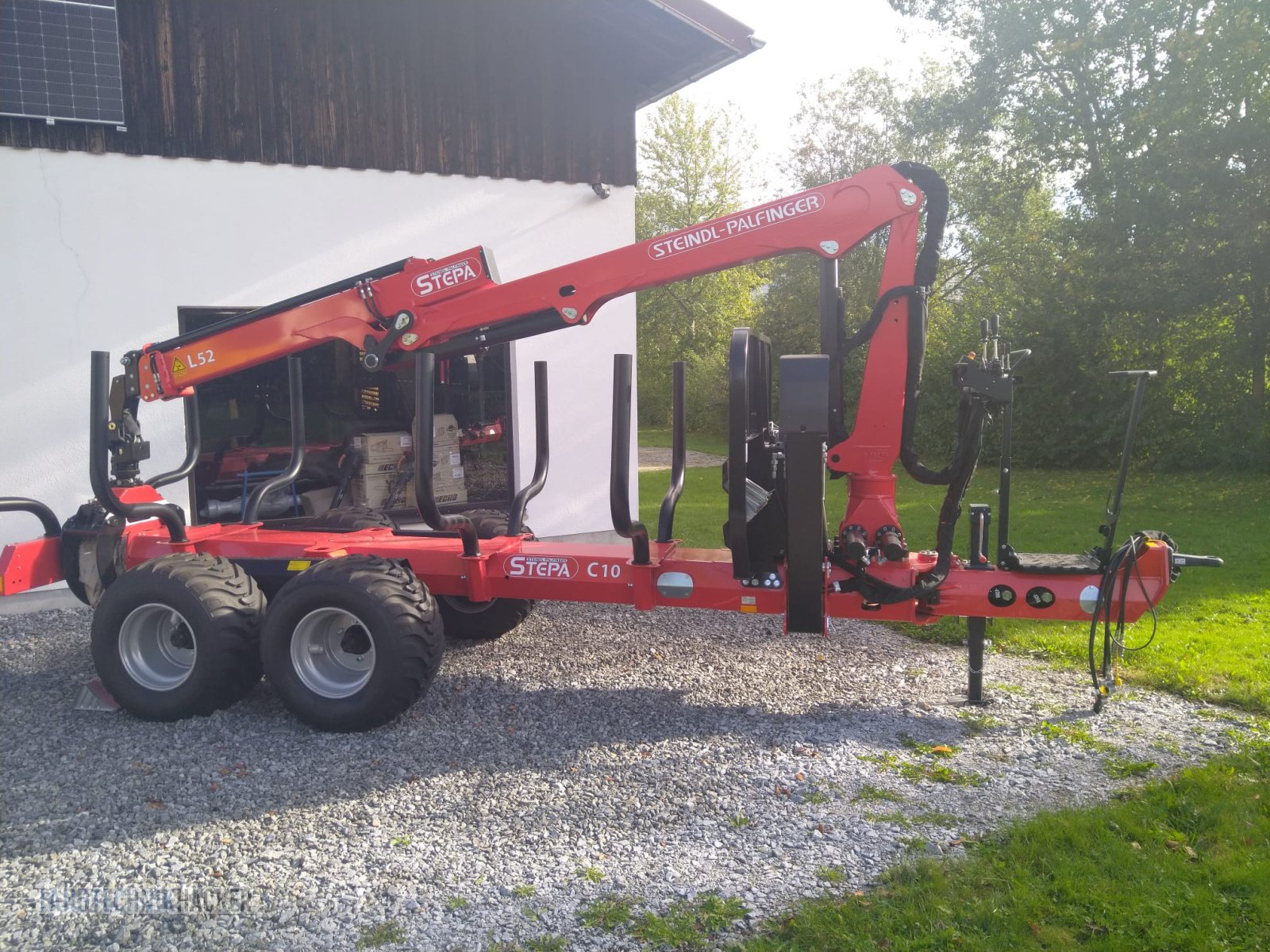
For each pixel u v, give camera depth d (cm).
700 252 477
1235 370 1566
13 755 438
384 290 520
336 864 337
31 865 339
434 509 469
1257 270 1471
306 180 779
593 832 360
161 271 739
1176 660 554
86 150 710
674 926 296
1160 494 1387
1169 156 1562
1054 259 1945
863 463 464
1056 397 1770
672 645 611
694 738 452
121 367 732
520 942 290
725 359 3011
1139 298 1564
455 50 820
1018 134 2055
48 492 716
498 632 618
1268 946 279
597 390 875
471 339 517
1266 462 1521
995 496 1398
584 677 548
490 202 841
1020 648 594
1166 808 364
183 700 476
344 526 627
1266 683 511
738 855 340
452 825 367
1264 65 1548
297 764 427
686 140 3825
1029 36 1908
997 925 291
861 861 335
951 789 392
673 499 502
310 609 461
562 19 845
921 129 2169
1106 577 444
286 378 970
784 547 468
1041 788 391
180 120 737
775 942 287
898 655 586
